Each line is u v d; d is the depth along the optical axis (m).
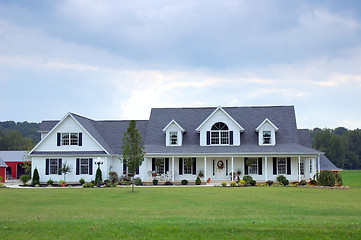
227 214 18.31
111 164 44.50
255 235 13.32
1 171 51.59
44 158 42.81
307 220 15.95
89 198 25.81
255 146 42.78
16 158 61.50
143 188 34.62
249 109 47.12
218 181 42.19
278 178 40.12
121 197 26.31
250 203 22.86
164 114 47.88
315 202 23.36
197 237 13.15
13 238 13.03
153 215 17.94
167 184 40.94
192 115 47.31
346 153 125.00
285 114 46.06
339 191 31.06
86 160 42.81
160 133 45.78
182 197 26.14
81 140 43.03
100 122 49.75
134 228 14.10
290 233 13.49
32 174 42.53
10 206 21.86
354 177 66.00
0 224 14.88
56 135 43.25
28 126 174.38
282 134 44.22
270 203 22.86
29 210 20.11
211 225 14.49
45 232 13.68
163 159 43.22
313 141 132.12
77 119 43.59
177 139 43.91
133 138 31.86
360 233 13.46
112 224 14.74
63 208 20.89
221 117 43.69
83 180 41.50
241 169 42.44
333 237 13.16
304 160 42.75
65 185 40.84
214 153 41.16
